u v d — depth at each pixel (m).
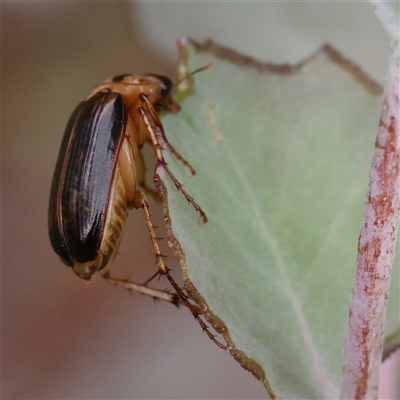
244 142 0.08
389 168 0.08
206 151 0.08
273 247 0.08
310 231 0.08
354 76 0.08
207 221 0.08
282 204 0.08
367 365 0.08
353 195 0.08
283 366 0.08
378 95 0.08
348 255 0.08
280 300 0.08
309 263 0.08
